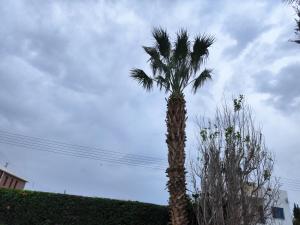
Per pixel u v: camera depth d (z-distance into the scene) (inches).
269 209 548.1
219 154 547.2
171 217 509.0
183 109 573.3
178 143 542.6
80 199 609.9
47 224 587.8
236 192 511.8
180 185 517.3
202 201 533.6
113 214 607.2
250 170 535.5
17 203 599.8
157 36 627.8
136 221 607.5
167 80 607.8
